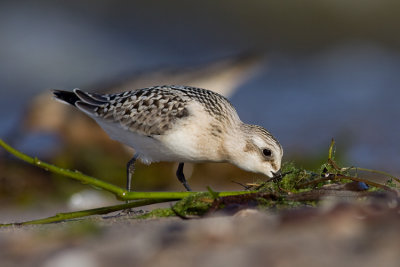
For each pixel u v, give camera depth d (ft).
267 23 83.10
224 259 13.30
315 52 79.82
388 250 13.05
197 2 82.58
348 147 42.86
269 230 15.19
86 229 17.30
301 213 15.81
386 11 82.64
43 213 33.53
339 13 83.46
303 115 54.85
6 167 40.14
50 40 71.77
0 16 74.28
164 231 16.65
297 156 43.68
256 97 60.18
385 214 15.49
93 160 42.73
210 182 43.01
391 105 56.08
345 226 14.82
